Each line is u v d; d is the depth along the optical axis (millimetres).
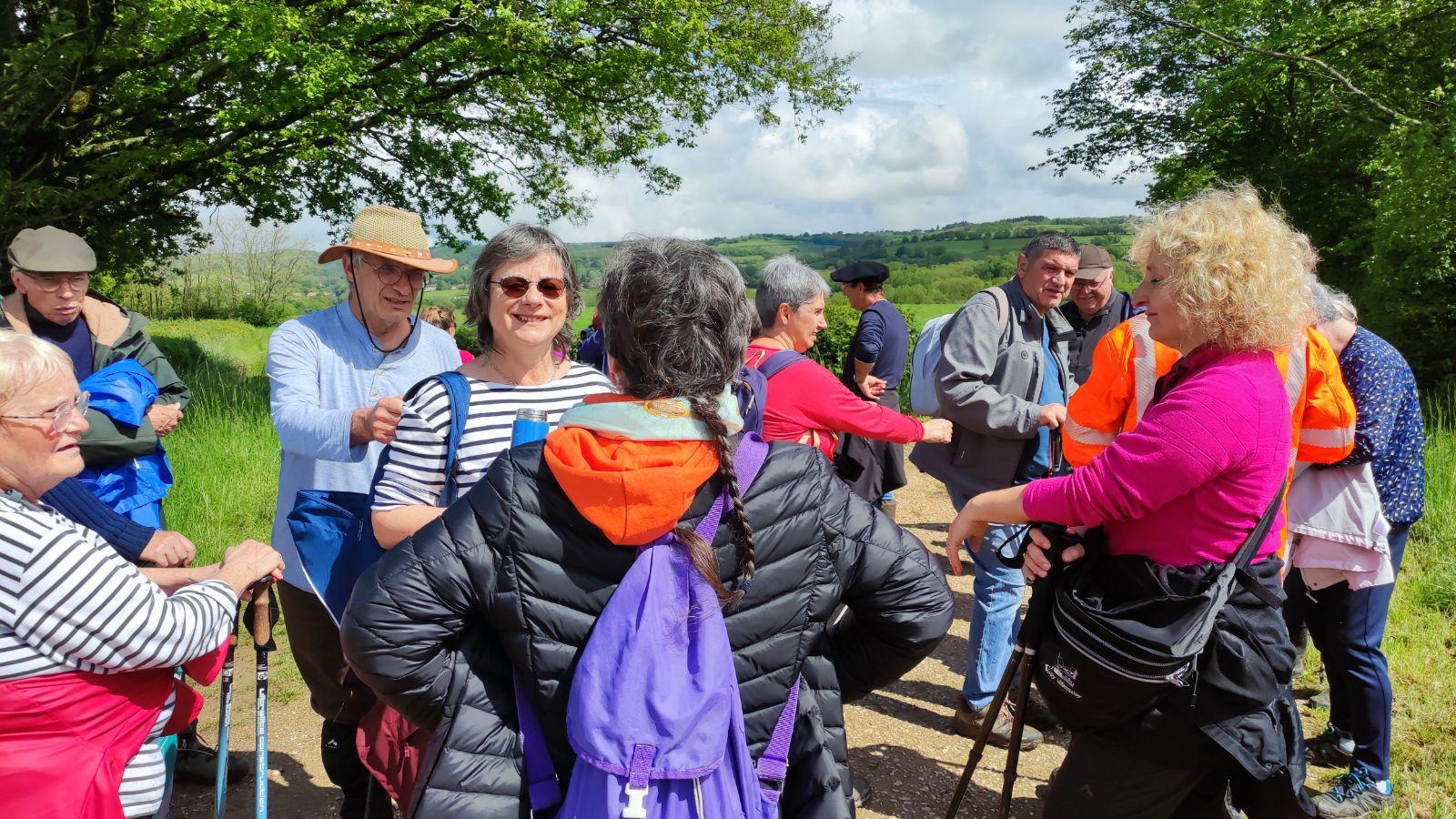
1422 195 13562
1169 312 1878
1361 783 2934
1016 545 3432
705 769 1278
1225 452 1759
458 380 2070
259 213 14859
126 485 2875
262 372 16078
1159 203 1989
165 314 24938
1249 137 19453
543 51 13141
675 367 1374
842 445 4051
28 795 1518
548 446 1357
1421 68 15547
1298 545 3053
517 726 1441
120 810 1622
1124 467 1825
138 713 1655
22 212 11062
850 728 3654
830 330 15523
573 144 15398
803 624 1436
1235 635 1869
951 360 3443
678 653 1308
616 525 1284
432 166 15227
